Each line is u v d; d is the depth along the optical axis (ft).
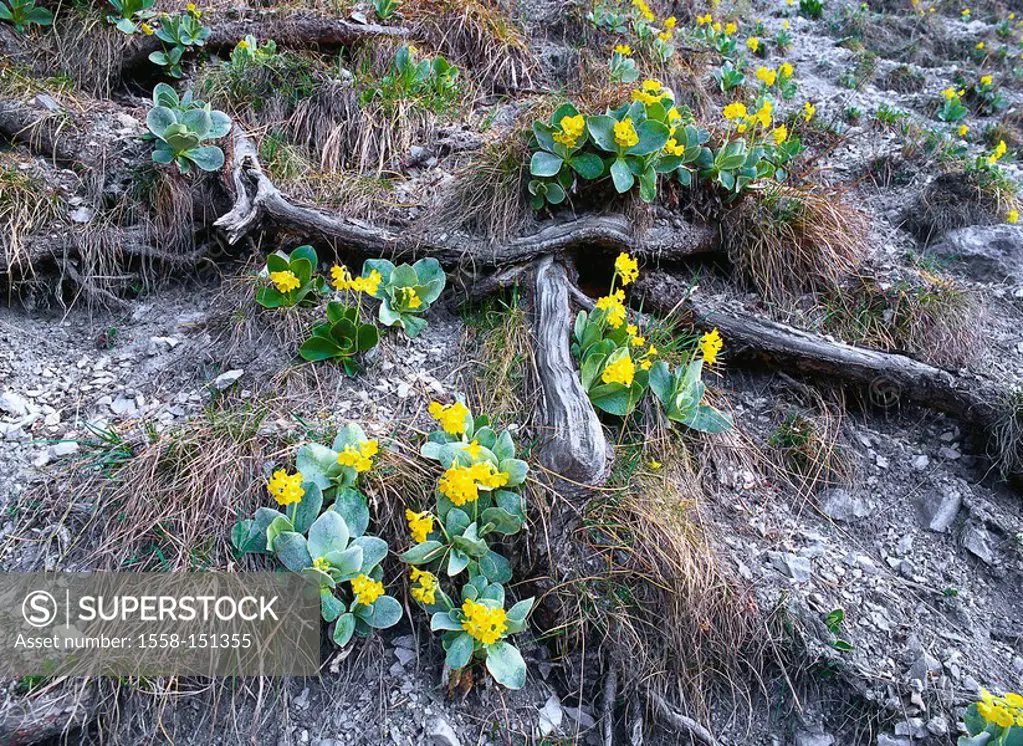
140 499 8.07
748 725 8.41
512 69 15.01
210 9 14.99
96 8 13.73
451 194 11.35
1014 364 11.73
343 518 8.03
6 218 10.32
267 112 13.10
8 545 7.88
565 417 9.00
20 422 8.91
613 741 8.16
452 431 8.07
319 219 10.76
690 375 9.82
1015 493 10.62
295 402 9.26
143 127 12.16
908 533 10.16
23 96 11.97
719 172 11.73
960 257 13.71
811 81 19.83
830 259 12.22
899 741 8.16
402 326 10.09
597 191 11.41
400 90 13.39
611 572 8.50
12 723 6.77
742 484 10.13
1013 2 29.37
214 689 7.52
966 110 18.67
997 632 9.18
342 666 7.93
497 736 7.89
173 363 9.82
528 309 10.65
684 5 21.06
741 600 8.70
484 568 8.30
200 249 11.09
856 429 11.20
